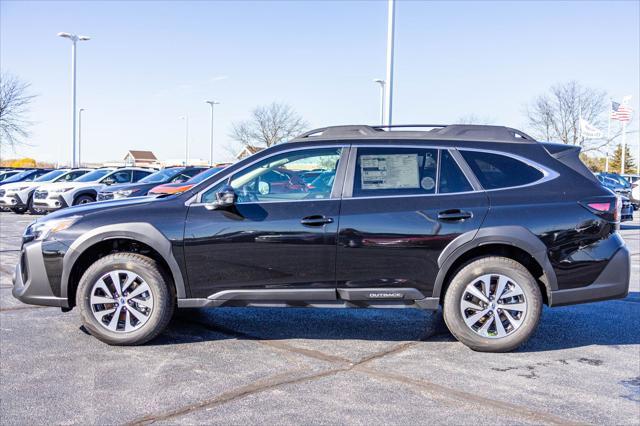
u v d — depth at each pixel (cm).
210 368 443
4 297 680
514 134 523
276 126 4275
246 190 501
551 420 355
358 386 407
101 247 518
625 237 1441
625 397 393
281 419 352
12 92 3875
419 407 372
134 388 400
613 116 3700
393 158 502
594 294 489
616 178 2633
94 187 1866
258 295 488
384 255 482
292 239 484
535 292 479
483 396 391
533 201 487
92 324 491
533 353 489
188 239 486
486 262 483
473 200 487
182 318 595
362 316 614
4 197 2062
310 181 503
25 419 350
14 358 462
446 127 521
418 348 500
